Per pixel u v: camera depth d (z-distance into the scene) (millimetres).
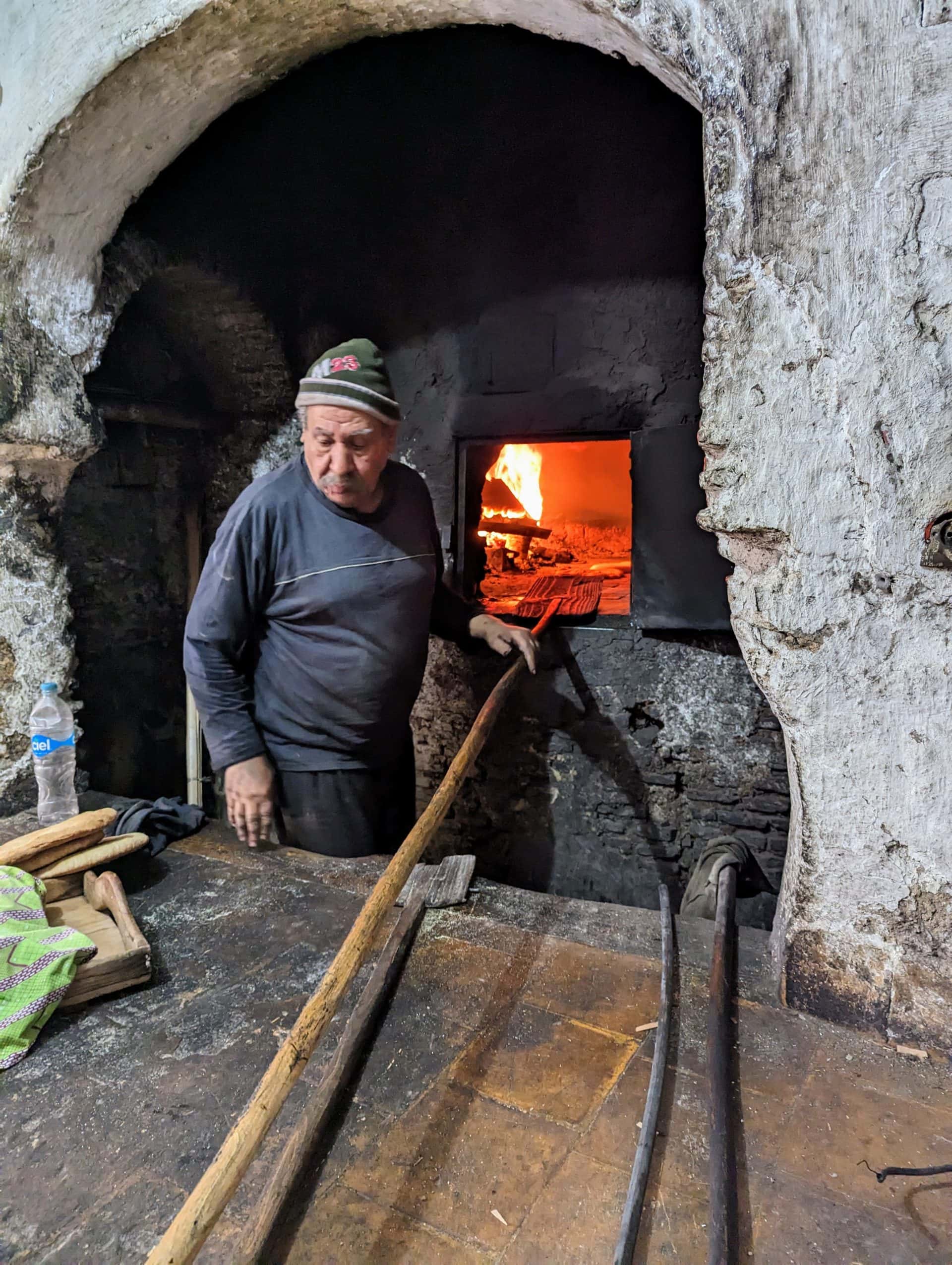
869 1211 1200
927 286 1368
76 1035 1579
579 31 1963
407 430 3420
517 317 3143
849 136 1394
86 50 2227
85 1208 1188
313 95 3035
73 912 1949
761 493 1531
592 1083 1451
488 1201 1202
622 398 3004
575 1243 1134
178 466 3979
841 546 1489
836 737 1549
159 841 2445
